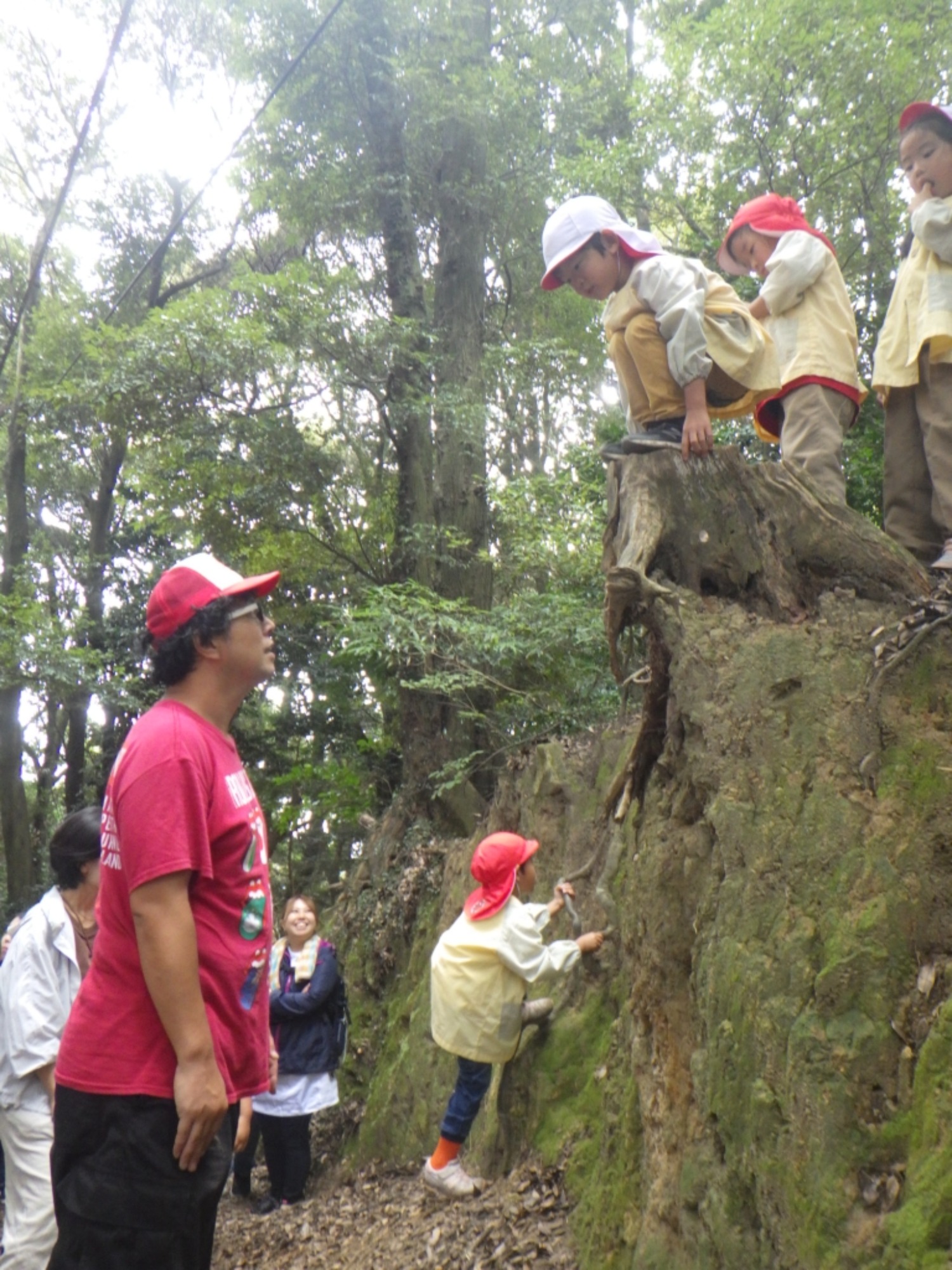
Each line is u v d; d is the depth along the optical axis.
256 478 13.12
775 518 3.90
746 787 3.38
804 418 4.54
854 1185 2.64
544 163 13.85
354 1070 8.94
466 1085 5.45
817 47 9.38
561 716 8.96
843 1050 2.77
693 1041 3.48
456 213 13.71
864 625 3.52
